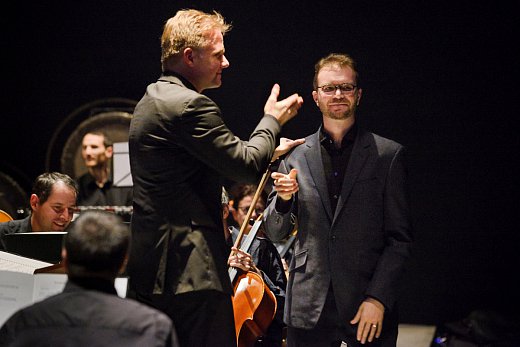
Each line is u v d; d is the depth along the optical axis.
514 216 9.33
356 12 9.69
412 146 9.55
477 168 9.41
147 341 2.94
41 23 10.54
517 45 9.30
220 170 3.69
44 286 3.74
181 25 3.87
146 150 3.74
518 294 9.30
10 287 3.76
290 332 4.71
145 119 3.76
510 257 9.33
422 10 9.53
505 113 9.35
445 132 9.48
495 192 9.38
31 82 10.57
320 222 4.65
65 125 10.42
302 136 9.75
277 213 4.67
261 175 3.80
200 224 3.72
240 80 9.95
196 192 3.75
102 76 10.43
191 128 3.65
